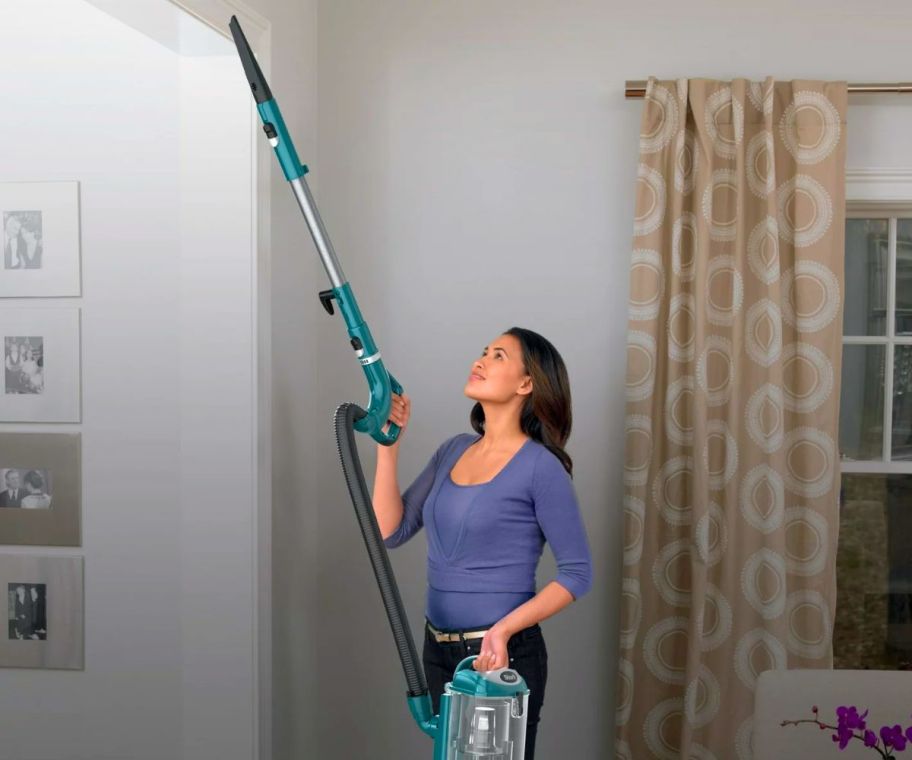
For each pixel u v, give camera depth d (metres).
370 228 2.93
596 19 2.84
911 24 2.76
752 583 2.73
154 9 2.02
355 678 2.96
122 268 2.61
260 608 2.44
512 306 2.89
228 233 2.39
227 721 2.43
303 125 2.79
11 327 2.64
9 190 2.63
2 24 2.62
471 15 2.88
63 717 2.68
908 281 2.97
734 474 2.70
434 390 2.93
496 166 2.88
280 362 2.59
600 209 2.86
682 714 2.76
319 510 2.95
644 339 2.72
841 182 2.67
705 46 2.81
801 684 1.60
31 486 2.66
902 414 2.99
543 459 2.11
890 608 3.01
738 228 2.68
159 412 2.61
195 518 2.43
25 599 2.67
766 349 2.68
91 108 2.60
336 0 2.91
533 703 2.12
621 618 2.75
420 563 2.94
